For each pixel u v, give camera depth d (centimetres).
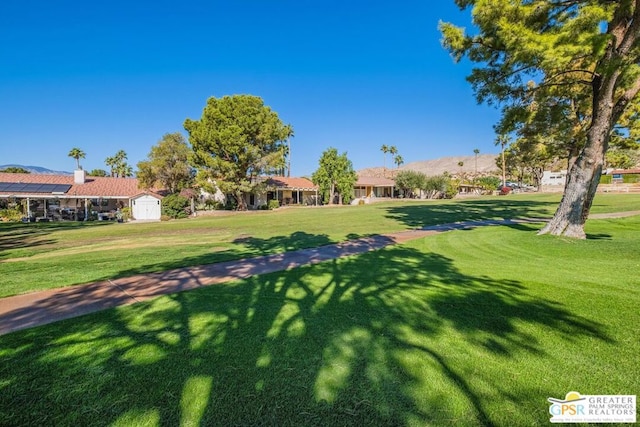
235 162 3203
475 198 4209
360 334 354
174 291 527
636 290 488
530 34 770
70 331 370
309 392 254
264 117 3195
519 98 1074
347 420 224
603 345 322
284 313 421
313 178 4453
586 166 962
